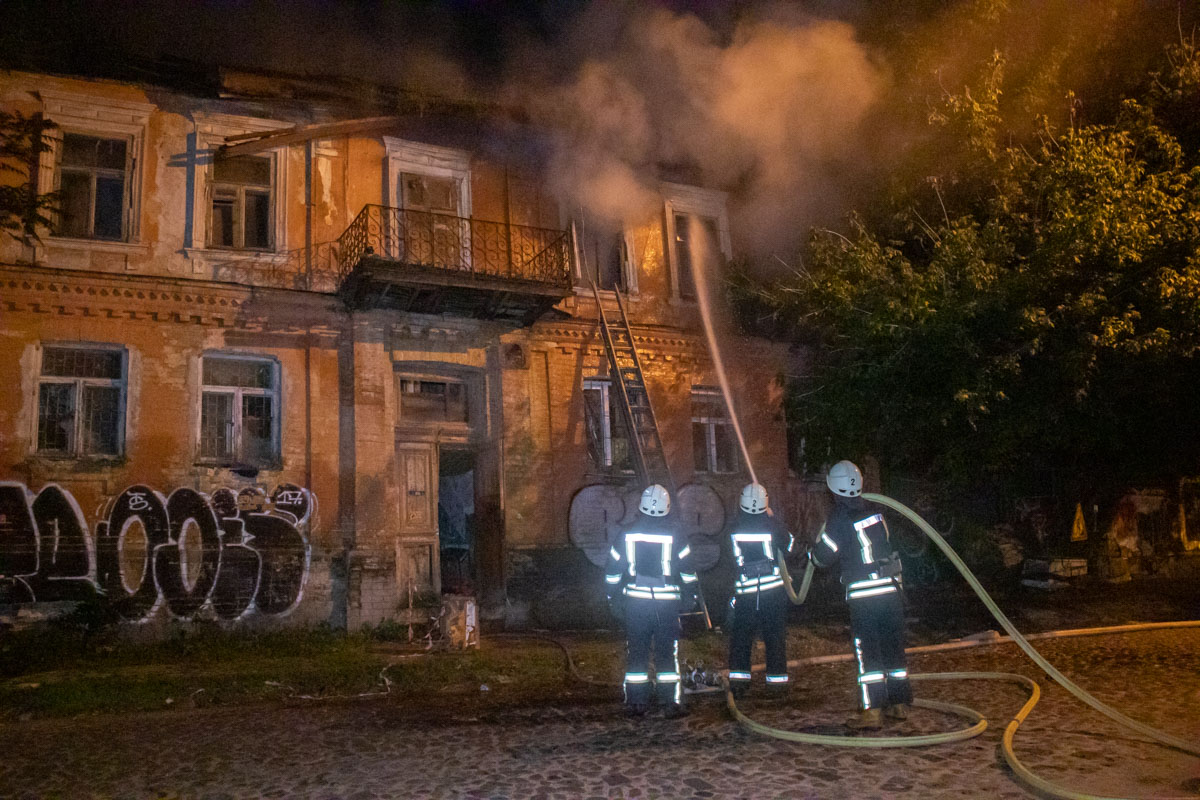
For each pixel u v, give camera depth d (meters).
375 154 13.02
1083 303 10.14
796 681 8.45
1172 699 6.82
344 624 11.52
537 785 4.97
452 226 13.34
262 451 11.85
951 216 12.71
